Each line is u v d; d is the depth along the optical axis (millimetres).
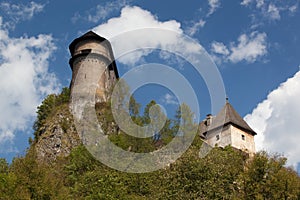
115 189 35812
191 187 30844
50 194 25938
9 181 24797
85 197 35125
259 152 31391
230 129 64500
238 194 29719
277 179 28156
